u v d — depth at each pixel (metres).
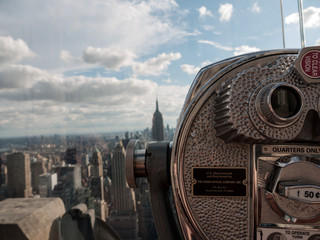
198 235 0.28
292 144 0.27
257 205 0.27
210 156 0.28
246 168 0.28
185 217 0.28
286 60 0.26
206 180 0.28
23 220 0.57
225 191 0.28
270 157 0.27
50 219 0.62
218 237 0.28
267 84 0.25
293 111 0.25
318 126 0.26
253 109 0.25
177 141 0.28
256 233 0.27
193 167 0.28
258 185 0.27
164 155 0.31
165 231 0.31
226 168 0.28
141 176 0.32
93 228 0.61
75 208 0.61
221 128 0.26
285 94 0.25
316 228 0.26
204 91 0.28
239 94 0.25
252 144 0.27
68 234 0.60
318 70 0.25
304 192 0.25
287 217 0.26
